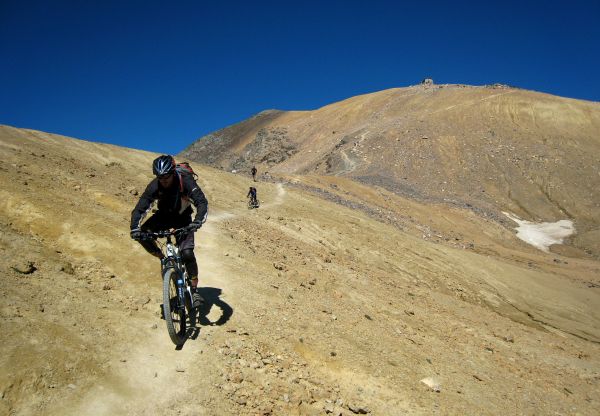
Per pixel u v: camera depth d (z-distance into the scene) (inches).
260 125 6648.6
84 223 322.3
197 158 6658.5
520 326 690.8
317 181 1825.8
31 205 317.1
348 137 3954.2
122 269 289.9
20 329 187.0
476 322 609.6
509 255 1637.6
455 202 2409.0
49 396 163.8
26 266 240.4
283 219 816.3
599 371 513.7
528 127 3710.6
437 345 379.6
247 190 1048.8
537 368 441.1
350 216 1077.1
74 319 212.5
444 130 3676.2
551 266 1563.7
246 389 203.9
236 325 259.1
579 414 327.3
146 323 232.1
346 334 306.8
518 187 2945.4
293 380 222.4
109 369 187.5
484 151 3358.8
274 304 311.9
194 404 183.0
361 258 796.0
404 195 2361.0
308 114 6112.2
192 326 241.4
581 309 979.3
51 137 786.2
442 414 242.1
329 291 420.2
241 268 370.6
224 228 516.4
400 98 5167.3
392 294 549.0
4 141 611.2
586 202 2748.5
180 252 216.8
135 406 173.2
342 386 236.5
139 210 204.2
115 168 751.1
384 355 294.7
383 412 223.5
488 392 304.5
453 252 1082.7
